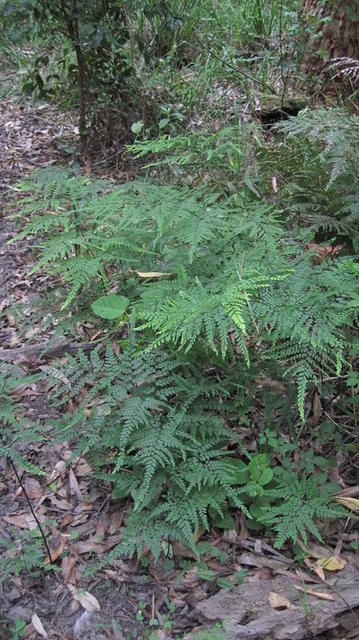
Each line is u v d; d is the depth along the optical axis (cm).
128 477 248
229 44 612
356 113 469
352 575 233
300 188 319
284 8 627
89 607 232
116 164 502
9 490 280
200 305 212
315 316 216
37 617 229
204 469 238
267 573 239
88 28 475
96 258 251
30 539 253
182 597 234
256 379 273
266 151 358
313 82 523
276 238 261
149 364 247
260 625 217
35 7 473
